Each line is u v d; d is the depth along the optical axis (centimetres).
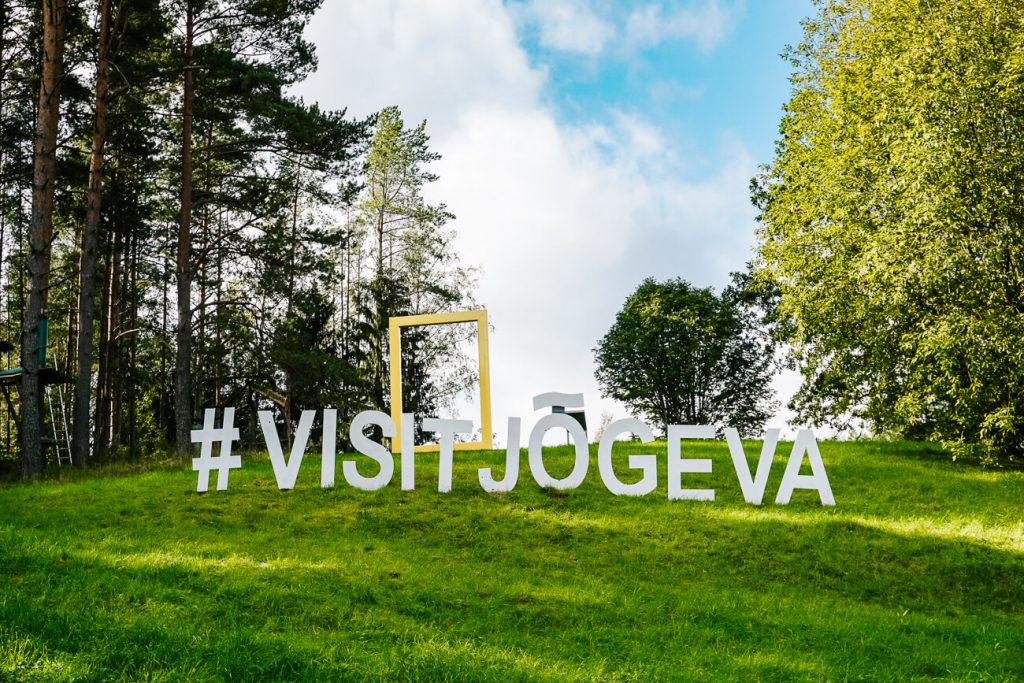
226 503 1869
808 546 1655
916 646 1105
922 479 2134
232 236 3062
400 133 4159
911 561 1598
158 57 2841
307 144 2833
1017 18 2155
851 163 2450
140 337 3897
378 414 2016
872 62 2547
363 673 844
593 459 2348
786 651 1045
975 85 2102
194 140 3294
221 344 3366
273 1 2708
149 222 3272
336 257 3778
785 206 2705
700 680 889
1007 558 1608
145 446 3784
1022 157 2069
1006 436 2177
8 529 1470
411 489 1975
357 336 4006
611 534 1719
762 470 1925
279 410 3981
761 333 4744
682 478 2145
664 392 4734
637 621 1159
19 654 805
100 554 1298
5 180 2864
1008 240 2036
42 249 2323
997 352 2042
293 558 1426
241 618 1032
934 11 2305
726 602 1302
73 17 2642
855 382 2484
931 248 2062
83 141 3288
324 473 2000
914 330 2248
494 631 1081
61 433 4219
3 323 4550
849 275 2331
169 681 794
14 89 2878
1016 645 1148
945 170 2084
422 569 1410
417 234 4100
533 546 1652
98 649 844
